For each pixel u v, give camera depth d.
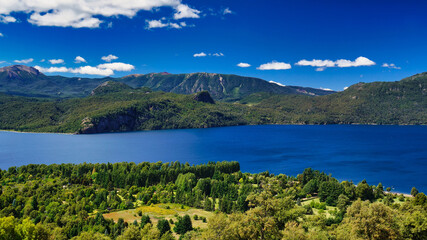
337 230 90.69
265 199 91.56
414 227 88.94
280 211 93.44
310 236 81.88
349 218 95.31
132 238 96.88
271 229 84.25
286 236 79.44
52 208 138.75
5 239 90.25
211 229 83.31
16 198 150.00
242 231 82.00
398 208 120.56
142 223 124.44
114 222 129.12
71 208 136.50
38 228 95.81
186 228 117.56
